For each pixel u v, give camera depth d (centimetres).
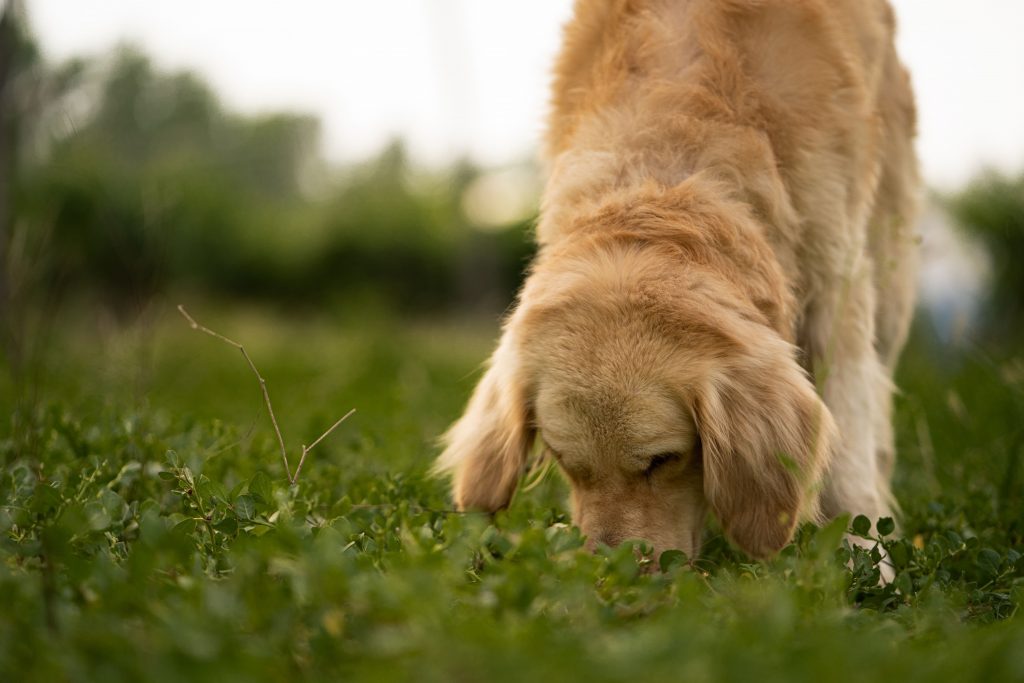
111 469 325
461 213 1944
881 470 427
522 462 326
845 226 378
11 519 266
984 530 354
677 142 355
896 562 303
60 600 214
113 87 1631
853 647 186
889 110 450
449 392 700
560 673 167
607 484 312
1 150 721
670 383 301
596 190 354
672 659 172
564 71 405
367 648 189
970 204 1049
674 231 327
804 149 366
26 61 719
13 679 179
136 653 184
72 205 1009
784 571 253
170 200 762
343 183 2564
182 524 263
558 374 308
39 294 604
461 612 212
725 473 302
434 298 2230
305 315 2231
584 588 216
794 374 313
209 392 705
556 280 324
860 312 388
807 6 375
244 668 178
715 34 370
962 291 970
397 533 298
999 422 520
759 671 171
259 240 2252
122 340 618
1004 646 187
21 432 361
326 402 639
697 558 308
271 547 220
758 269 334
